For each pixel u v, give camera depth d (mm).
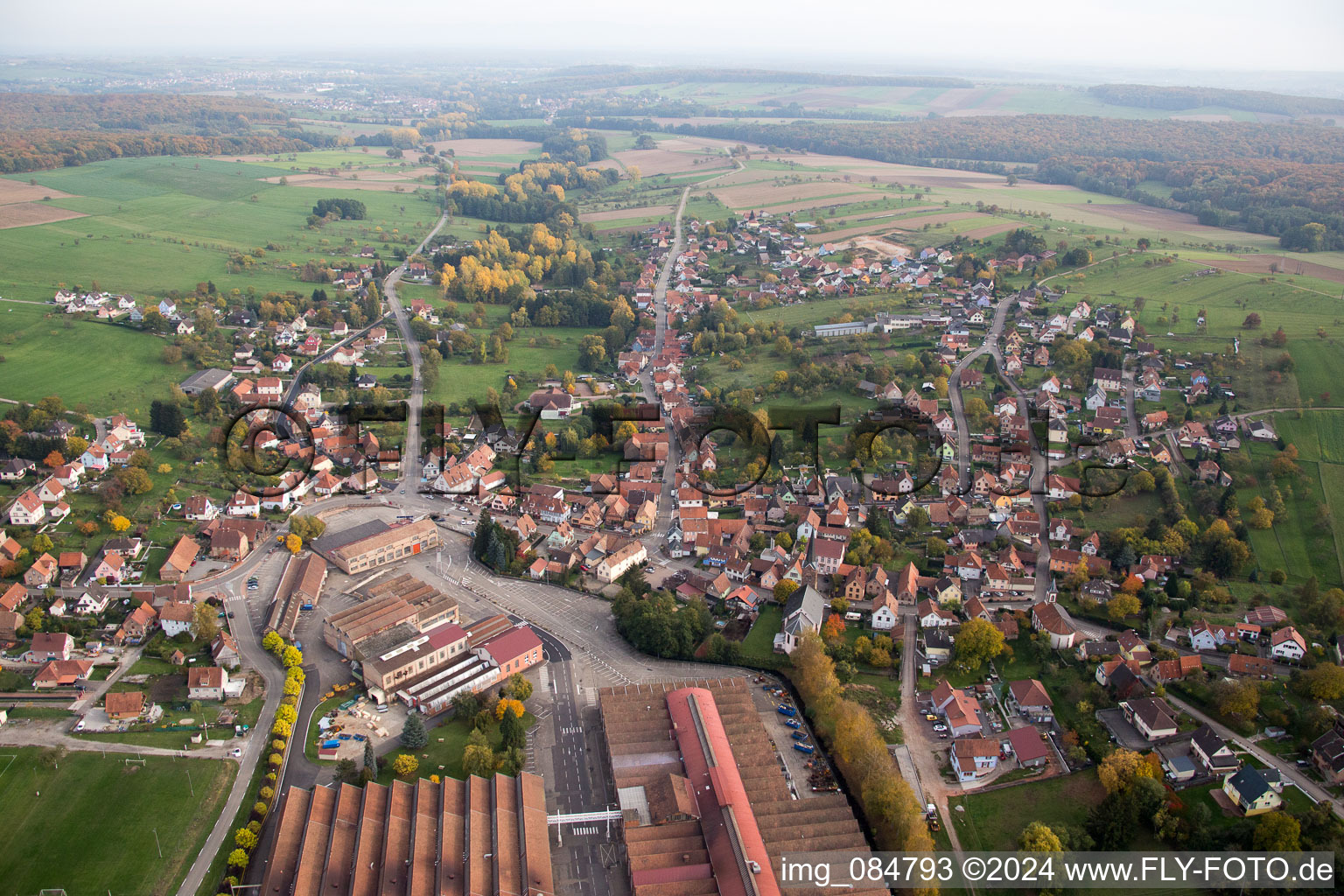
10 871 161875
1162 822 170750
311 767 189625
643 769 185125
